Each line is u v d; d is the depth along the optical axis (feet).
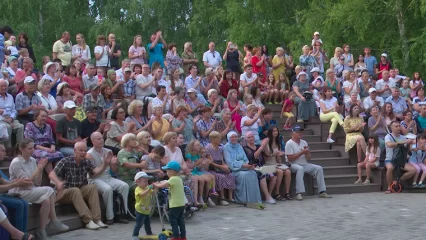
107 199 42.47
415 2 93.91
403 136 59.26
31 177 38.11
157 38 73.15
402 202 52.19
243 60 82.23
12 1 129.08
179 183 37.63
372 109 61.57
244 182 51.24
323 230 40.32
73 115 48.55
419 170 58.13
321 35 105.19
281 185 54.54
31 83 49.44
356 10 98.73
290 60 76.13
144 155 45.75
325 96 66.13
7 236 34.83
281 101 71.61
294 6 122.42
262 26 121.08
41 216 38.06
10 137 46.37
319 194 55.88
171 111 58.90
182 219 37.55
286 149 55.98
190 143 50.19
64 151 46.96
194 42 135.85
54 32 137.28
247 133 54.60
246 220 44.16
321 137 65.16
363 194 57.47
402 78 73.46
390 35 101.19
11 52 62.90
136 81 61.93
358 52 105.09
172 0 136.87
